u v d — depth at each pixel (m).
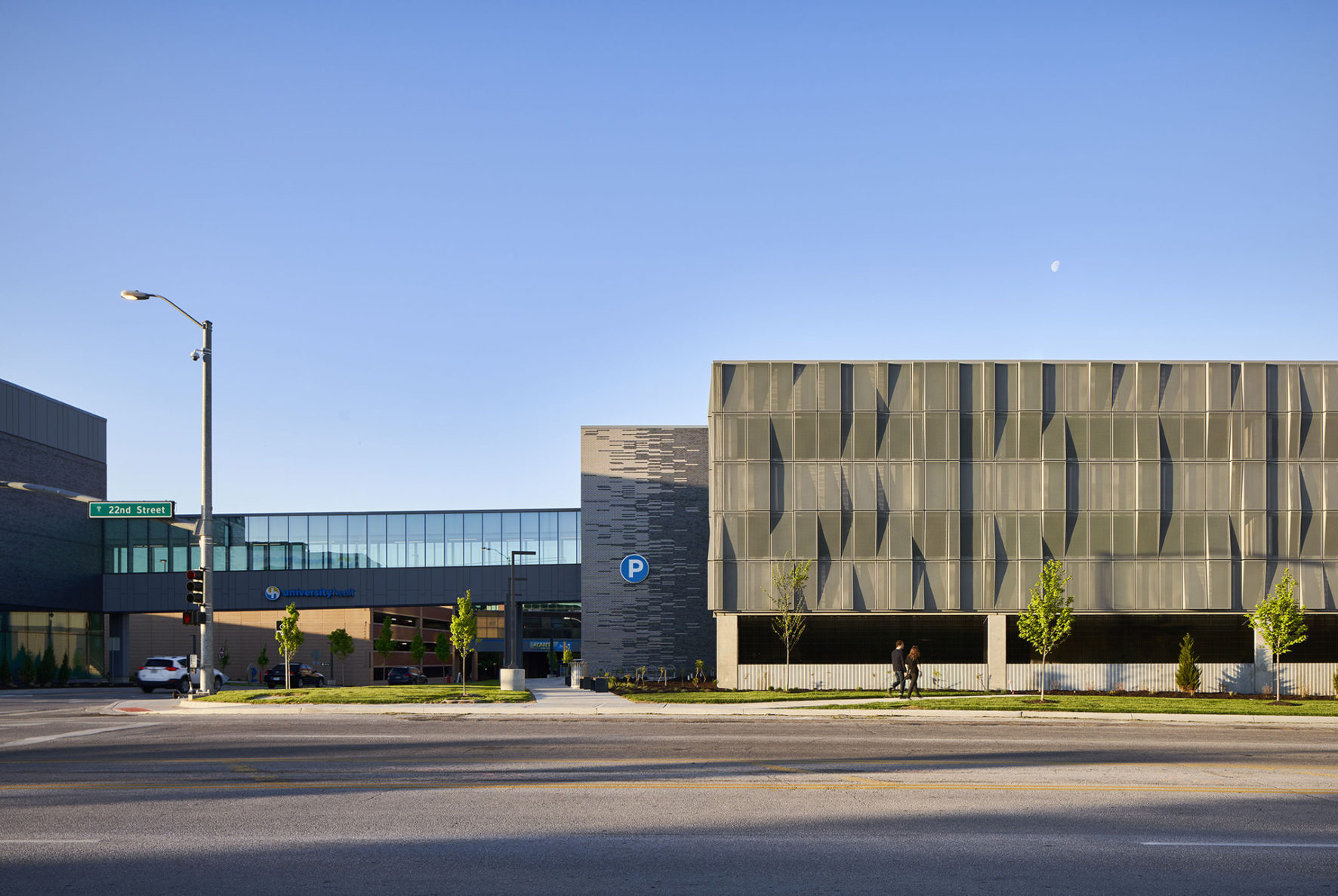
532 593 59.44
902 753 17.25
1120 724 24.47
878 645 36.50
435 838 10.16
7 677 50.69
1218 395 35.91
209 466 31.81
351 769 15.00
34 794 12.75
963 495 35.88
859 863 9.27
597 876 8.74
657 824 10.86
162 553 61.62
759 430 36.22
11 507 52.88
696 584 44.78
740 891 8.33
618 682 41.06
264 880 8.55
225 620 79.94
